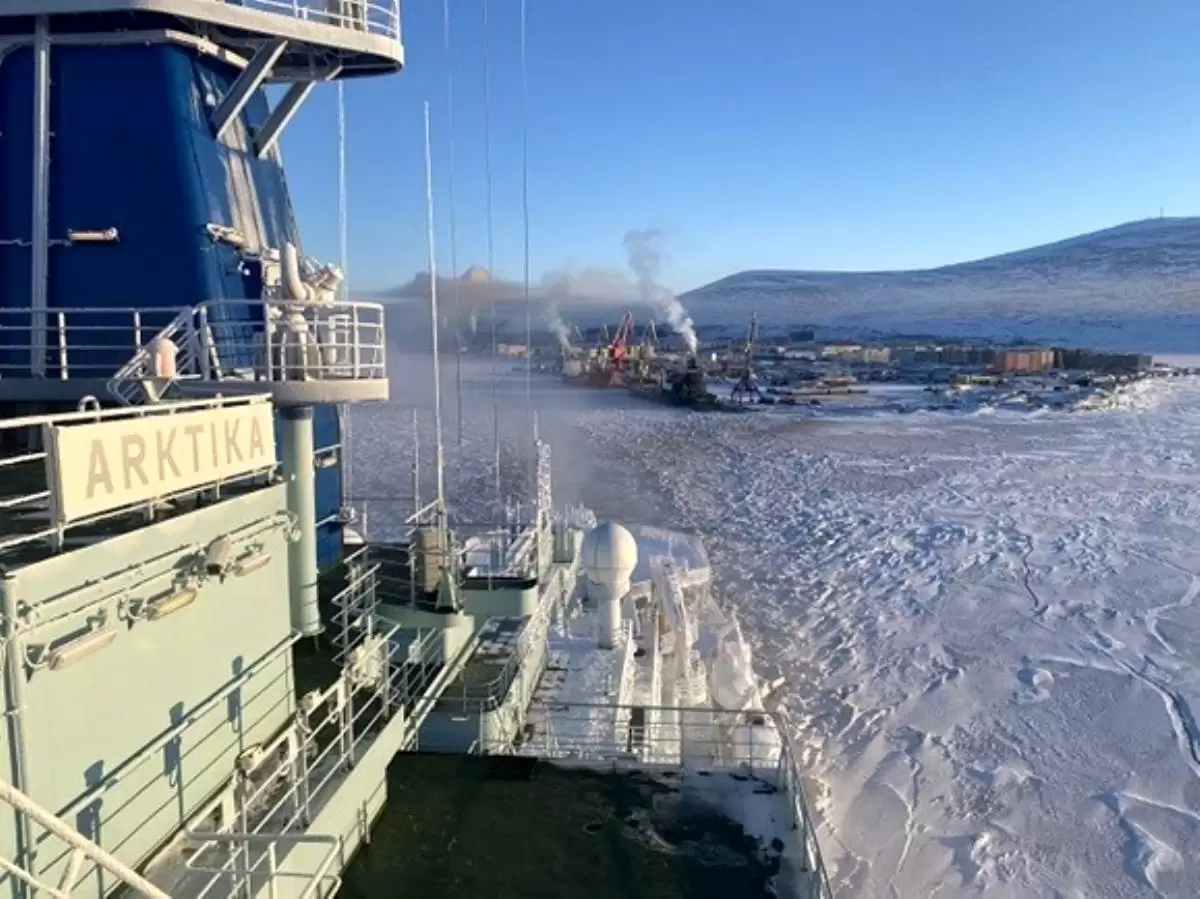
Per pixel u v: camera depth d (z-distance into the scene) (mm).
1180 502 36406
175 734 5812
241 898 5438
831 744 16016
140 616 5465
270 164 11406
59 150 9547
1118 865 12703
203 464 6082
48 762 4801
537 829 7551
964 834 13281
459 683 9859
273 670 7305
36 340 9430
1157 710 17422
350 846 7047
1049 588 25078
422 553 10141
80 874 5031
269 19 9469
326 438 11609
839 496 37969
